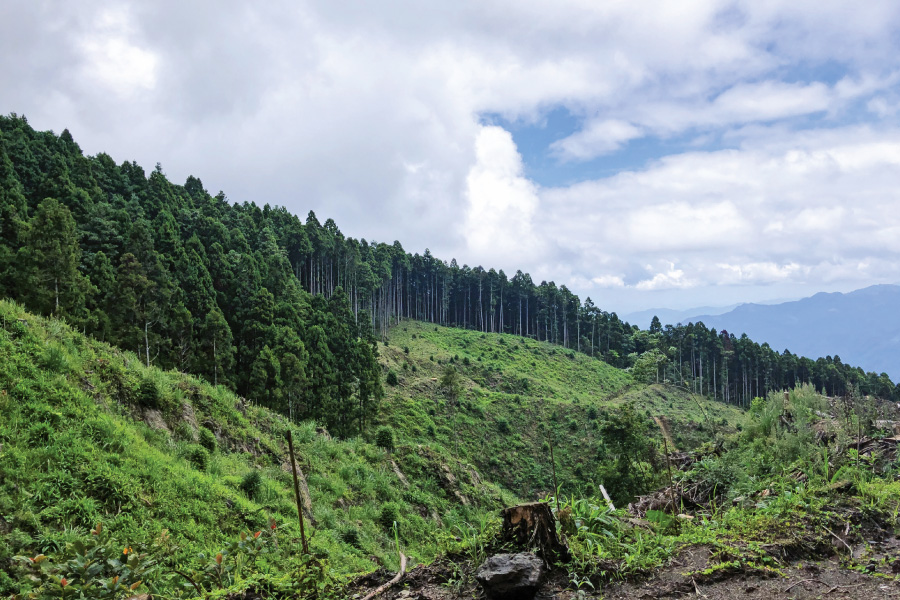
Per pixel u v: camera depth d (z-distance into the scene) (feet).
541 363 363.15
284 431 102.94
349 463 105.40
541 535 14.58
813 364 382.83
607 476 109.70
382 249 430.20
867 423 32.55
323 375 176.76
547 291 469.16
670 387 304.71
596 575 13.93
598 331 467.93
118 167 276.00
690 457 33.94
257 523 56.29
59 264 114.52
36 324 66.03
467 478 134.31
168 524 48.11
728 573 14.60
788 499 20.83
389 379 253.24
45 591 14.62
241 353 164.76
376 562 67.26
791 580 14.34
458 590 13.56
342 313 254.06
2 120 247.29
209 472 68.13
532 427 244.42
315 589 14.76
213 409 87.61
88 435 53.88
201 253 197.47
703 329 395.55
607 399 307.58
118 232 181.16
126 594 15.10
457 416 237.25
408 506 101.14
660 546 16.17
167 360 141.18
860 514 19.38
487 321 485.15
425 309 472.03
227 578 16.80
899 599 13.01
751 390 378.94
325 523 73.77
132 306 134.62
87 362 67.87
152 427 69.41
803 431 30.71
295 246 326.85
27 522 39.88
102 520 43.68
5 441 46.70
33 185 212.02
